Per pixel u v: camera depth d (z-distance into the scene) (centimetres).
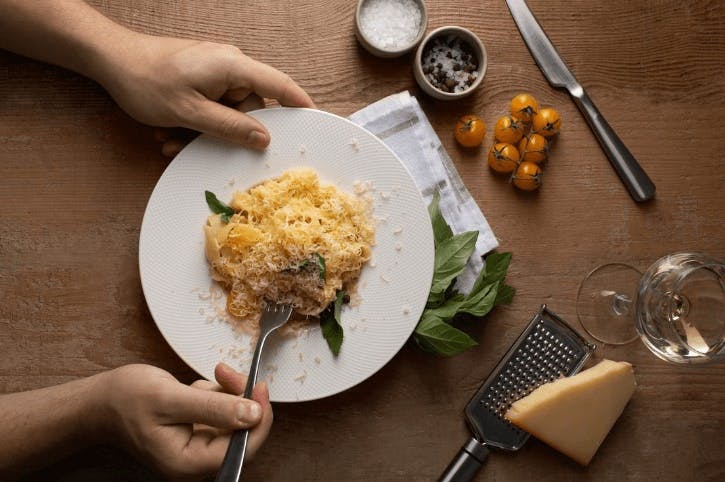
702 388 83
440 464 81
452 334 76
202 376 74
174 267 74
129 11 81
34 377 78
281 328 75
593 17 85
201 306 75
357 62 82
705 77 85
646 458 82
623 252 84
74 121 80
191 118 74
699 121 85
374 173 76
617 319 83
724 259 84
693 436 83
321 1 82
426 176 81
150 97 75
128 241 80
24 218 79
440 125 83
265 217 75
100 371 78
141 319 79
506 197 83
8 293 79
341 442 80
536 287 83
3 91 80
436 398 81
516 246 83
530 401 79
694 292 77
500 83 84
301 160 76
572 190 84
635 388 82
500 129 81
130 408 70
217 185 75
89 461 78
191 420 69
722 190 85
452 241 77
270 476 79
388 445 80
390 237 76
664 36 85
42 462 74
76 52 75
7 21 74
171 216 75
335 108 82
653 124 85
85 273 79
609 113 85
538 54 83
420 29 80
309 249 73
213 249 74
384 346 75
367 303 76
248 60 75
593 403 79
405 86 83
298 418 80
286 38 82
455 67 81
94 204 80
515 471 81
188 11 81
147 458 71
